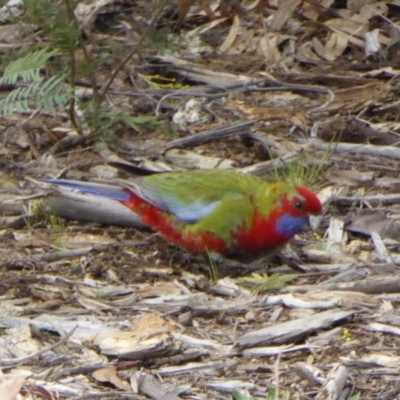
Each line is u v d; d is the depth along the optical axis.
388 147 13.18
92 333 9.18
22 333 9.23
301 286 10.29
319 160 13.03
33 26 14.81
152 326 9.23
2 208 11.84
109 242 11.34
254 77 15.15
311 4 16.41
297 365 8.62
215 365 8.77
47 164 13.00
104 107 13.48
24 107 11.74
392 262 10.84
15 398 7.80
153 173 11.24
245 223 10.55
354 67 15.45
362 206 12.12
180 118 14.20
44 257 10.95
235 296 10.20
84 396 8.26
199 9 16.61
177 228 10.79
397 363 8.75
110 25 16.31
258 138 13.40
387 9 16.31
